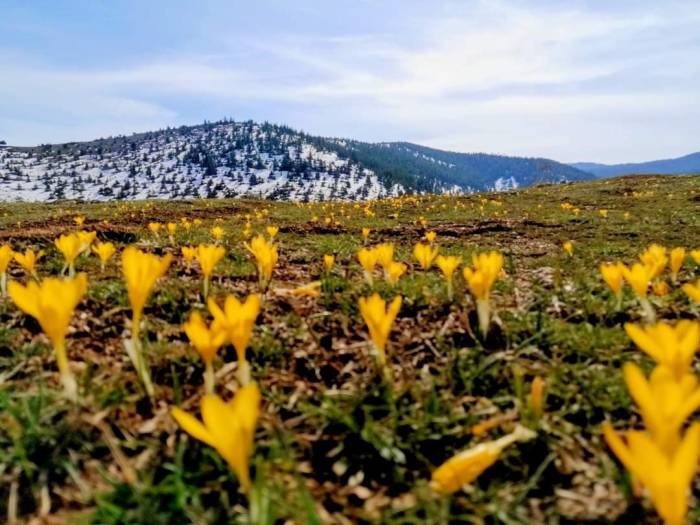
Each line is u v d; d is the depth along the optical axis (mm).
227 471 305
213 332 310
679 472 167
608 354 496
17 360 463
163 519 264
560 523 276
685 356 268
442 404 389
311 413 378
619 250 1537
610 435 179
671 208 3219
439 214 3309
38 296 313
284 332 562
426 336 549
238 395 212
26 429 327
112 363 472
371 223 2652
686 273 1025
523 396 398
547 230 2287
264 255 695
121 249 1385
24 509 285
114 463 319
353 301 681
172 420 362
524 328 556
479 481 313
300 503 286
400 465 335
